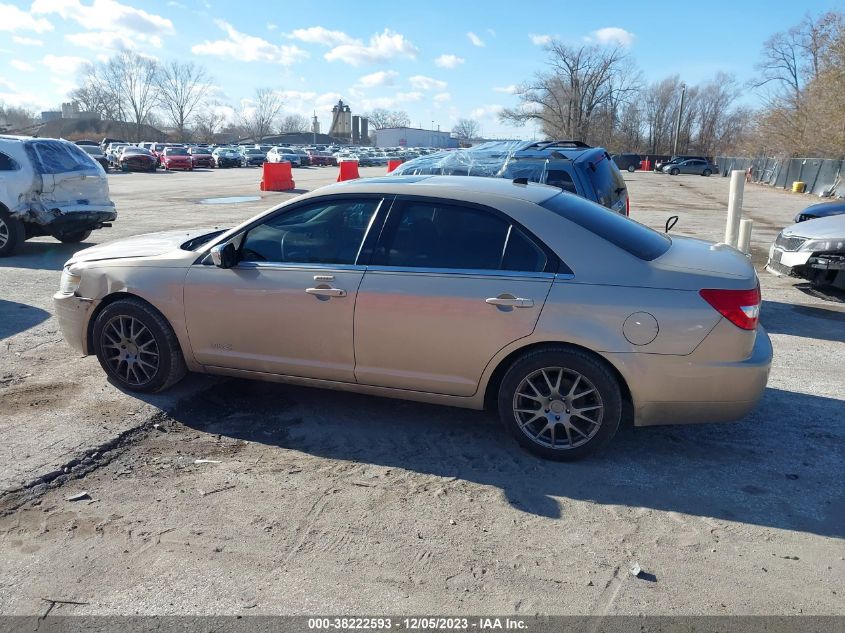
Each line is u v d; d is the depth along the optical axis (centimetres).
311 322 407
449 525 321
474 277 378
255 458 386
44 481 352
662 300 355
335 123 14750
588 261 369
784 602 269
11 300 721
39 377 497
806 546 307
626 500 345
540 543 307
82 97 9969
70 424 418
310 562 291
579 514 332
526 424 387
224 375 452
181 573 283
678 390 360
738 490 356
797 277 809
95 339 471
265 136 12362
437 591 274
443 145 12431
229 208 1742
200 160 4900
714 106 8875
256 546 302
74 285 475
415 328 386
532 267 375
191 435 414
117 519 321
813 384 515
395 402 470
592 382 366
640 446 406
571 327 361
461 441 411
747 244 838
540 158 727
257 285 417
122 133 9631
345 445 405
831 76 3481
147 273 448
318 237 416
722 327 352
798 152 3912
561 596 271
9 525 314
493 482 362
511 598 270
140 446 397
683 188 3422
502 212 385
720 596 272
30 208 973
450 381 391
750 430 429
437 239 392
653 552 301
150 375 460
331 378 417
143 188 2550
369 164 5688
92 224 1066
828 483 364
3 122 10038
